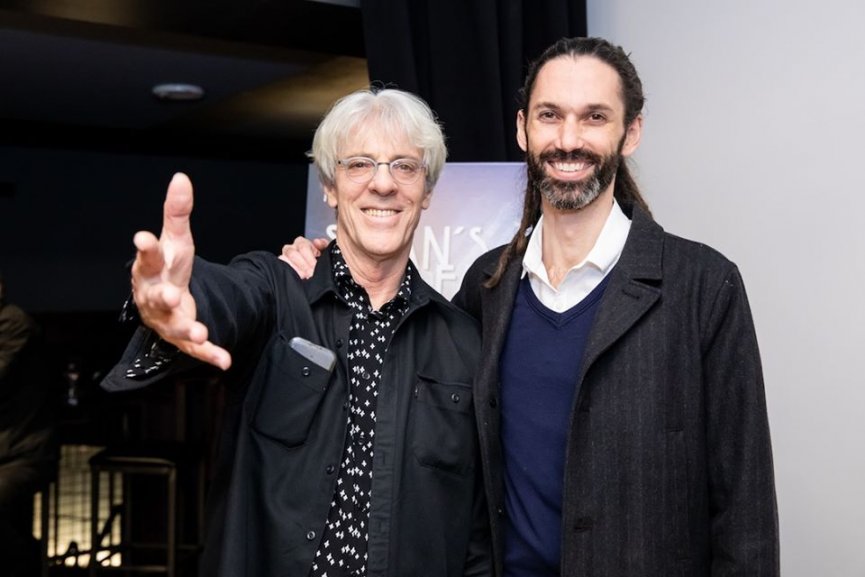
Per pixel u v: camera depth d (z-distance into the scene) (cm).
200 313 141
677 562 163
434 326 183
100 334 670
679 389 164
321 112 637
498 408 175
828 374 236
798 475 244
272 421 167
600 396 165
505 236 249
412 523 169
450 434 175
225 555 163
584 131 169
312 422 167
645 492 162
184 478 459
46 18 403
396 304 178
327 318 175
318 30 312
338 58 471
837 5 231
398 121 172
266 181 880
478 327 188
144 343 138
